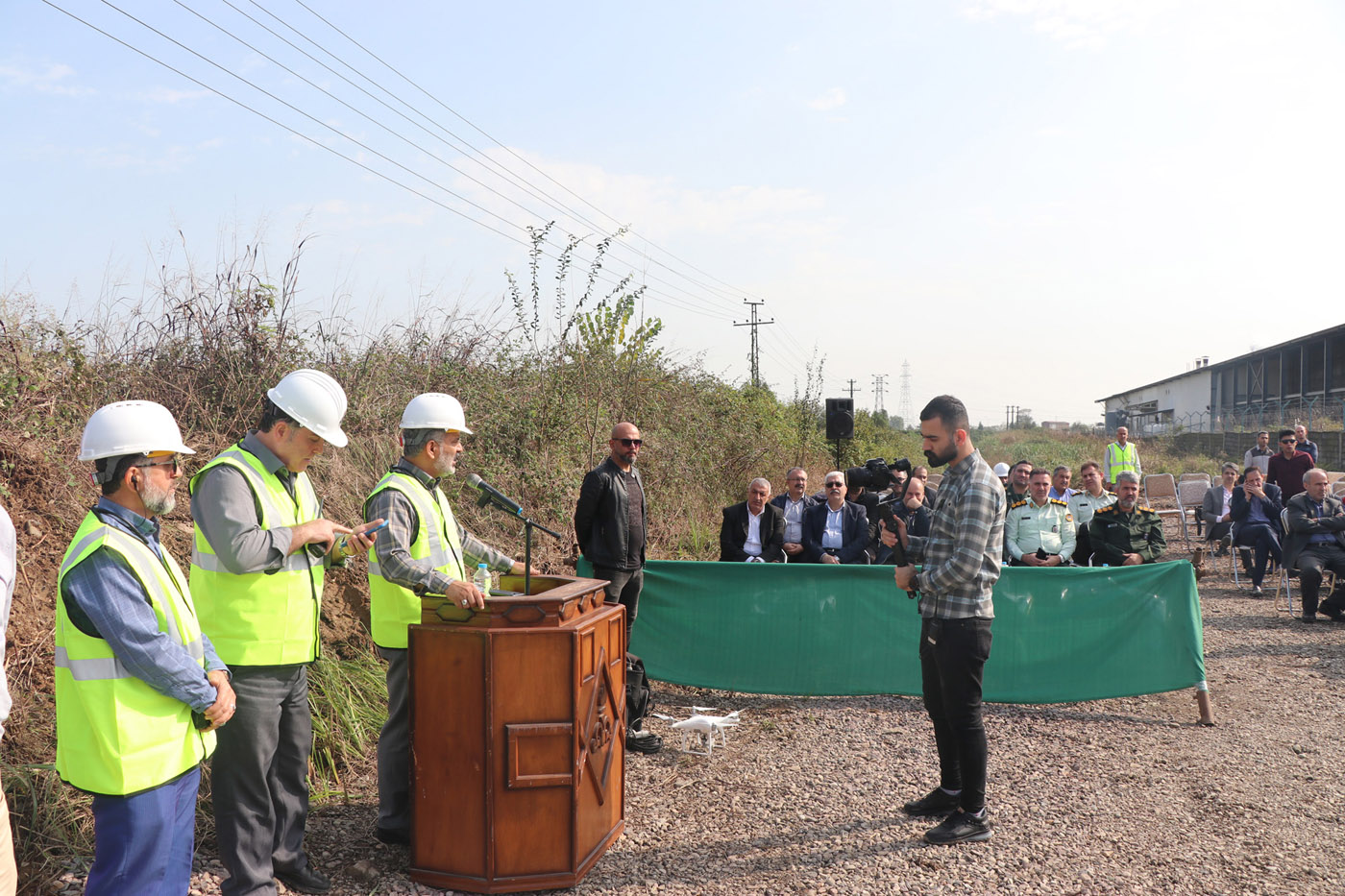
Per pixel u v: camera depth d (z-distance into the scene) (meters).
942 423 3.76
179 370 6.46
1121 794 4.26
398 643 3.50
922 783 4.42
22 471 4.51
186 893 2.54
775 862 3.52
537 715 3.16
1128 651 5.79
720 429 13.57
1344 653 7.13
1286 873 3.46
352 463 6.56
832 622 6.04
